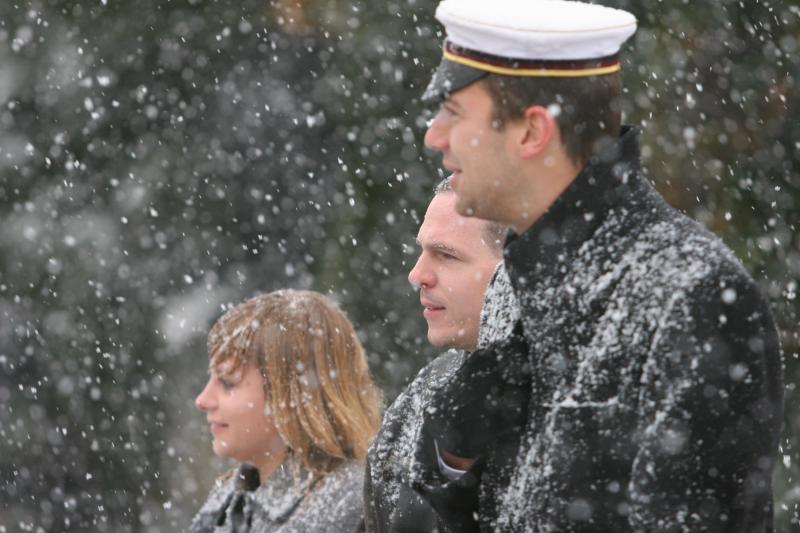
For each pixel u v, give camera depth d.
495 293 7.14
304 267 30.86
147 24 30.38
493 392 6.44
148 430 32.12
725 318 5.82
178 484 32.12
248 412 9.31
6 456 31.83
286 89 30.55
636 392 5.97
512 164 6.37
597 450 6.02
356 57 27.52
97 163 31.67
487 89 6.38
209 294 31.80
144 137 31.48
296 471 9.27
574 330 6.18
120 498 32.22
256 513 9.31
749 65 22.53
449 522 6.58
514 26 6.29
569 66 6.30
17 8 30.92
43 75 31.02
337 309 9.66
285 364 9.29
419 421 7.83
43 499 31.98
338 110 28.05
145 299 31.83
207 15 30.03
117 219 31.75
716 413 5.77
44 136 31.55
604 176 6.27
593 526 6.03
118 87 31.17
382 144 27.28
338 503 9.03
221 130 31.25
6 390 31.83
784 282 21.08
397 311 27.50
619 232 6.20
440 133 6.61
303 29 28.09
